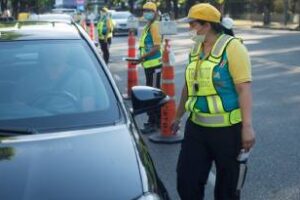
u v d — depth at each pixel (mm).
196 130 5172
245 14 71250
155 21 10047
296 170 7652
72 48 5027
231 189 5219
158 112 9484
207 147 5180
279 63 19766
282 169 7680
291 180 7254
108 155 3766
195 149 5191
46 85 4668
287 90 13984
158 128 9602
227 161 5113
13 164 3617
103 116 4293
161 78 9492
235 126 5047
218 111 5004
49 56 4906
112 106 4430
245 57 4906
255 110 11547
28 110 4402
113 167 3648
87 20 40750
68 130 4094
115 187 3467
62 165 3635
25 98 4535
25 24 5574
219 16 4949
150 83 10164
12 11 35250
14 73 4742
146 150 4059
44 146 3846
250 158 8148
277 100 12648
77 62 4879
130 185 3498
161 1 73688
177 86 14938
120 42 33219
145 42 10102
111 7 89125
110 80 4754
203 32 4961
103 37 20734
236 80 4895
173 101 9023
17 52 4922
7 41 5016
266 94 13430
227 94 4988
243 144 4941
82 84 4668
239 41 4953
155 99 4734
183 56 22609
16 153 3748
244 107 4883
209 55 4973
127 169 3641
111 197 3385
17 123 4211
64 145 3861
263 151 8508
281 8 62312
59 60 4879
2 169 3564
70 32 5301
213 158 5246
